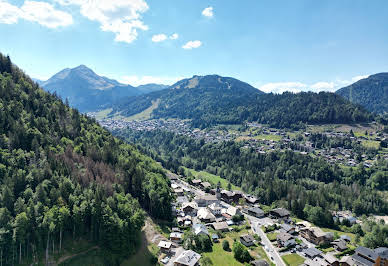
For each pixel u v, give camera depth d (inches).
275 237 5334.6
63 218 3895.2
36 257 3661.4
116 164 5979.3
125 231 4101.9
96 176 5022.1
